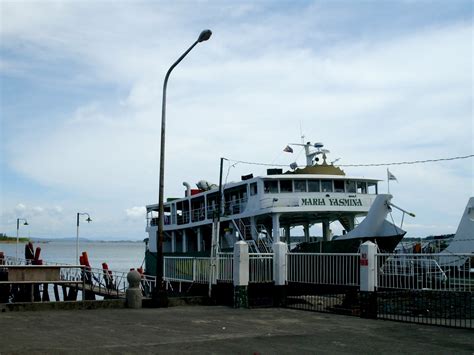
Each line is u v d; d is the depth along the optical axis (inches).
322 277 715.4
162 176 772.6
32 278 962.1
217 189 1307.8
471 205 974.4
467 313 632.4
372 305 634.2
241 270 738.8
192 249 1475.1
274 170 1219.9
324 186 1154.0
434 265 674.8
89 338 471.5
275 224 1091.9
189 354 411.8
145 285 1189.1
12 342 442.0
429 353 432.1
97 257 7578.7
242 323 591.8
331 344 467.8
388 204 1000.9
